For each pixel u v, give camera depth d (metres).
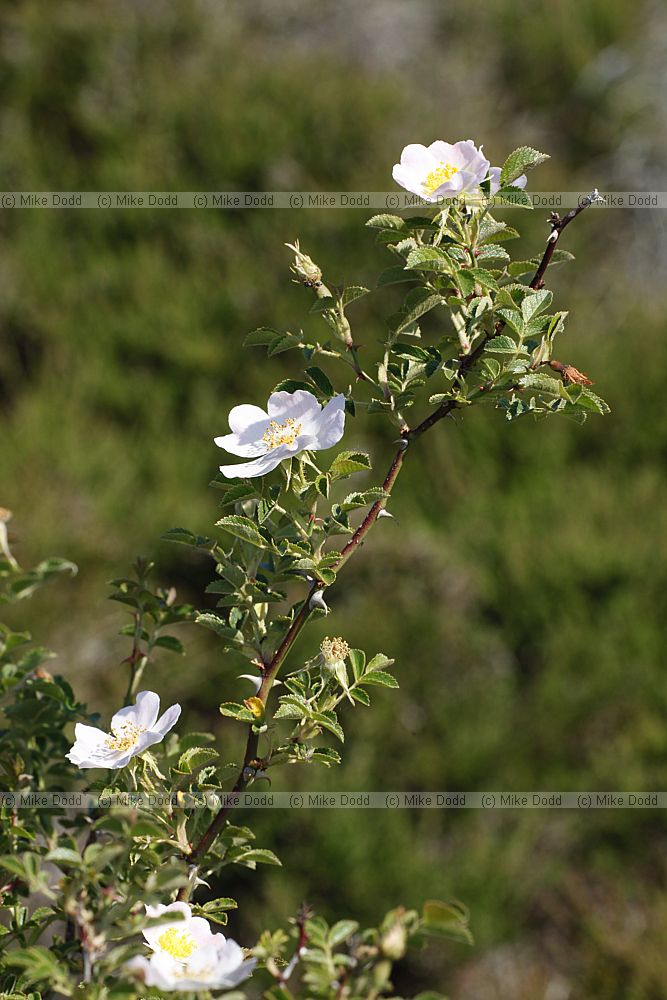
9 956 1.16
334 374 5.78
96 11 7.23
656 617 5.21
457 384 1.58
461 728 4.82
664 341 6.07
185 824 1.52
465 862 4.56
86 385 5.86
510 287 1.53
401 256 1.58
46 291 6.16
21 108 6.90
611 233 6.98
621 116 7.53
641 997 4.37
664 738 4.91
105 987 1.19
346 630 4.90
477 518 5.47
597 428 5.79
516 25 7.86
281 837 4.50
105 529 5.21
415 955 4.54
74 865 1.19
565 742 4.97
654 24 8.02
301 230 6.27
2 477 5.22
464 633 5.05
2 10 7.20
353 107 6.76
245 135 6.63
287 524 1.57
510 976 4.55
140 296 6.13
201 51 7.35
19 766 1.78
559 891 4.75
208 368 5.93
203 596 5.23
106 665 4.93
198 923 1.33
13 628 4.88
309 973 1.16
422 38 7.89
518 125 7.51
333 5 7.96
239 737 4.66
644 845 4.85
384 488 1.55
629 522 5.42
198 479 5.62
